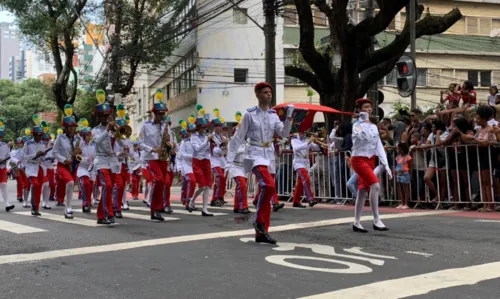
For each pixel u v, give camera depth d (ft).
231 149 23.32
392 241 21.85
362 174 24.85
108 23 93.04
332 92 51.11
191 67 102.06
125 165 41.06
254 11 98.07
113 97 70.33
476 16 104.73
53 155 34.78
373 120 38.22
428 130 36.81
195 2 95.45
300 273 16.26
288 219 30.22
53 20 82.43
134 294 14.33
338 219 29.55
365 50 49.01
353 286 14.53
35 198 36.81
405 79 41.83
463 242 21.13
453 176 34.12
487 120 32.91
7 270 17.58
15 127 208.64
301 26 49.06
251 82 98.84
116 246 21.94
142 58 88.99
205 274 16.40
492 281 14.90
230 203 45.37
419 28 48.16
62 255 20.11
